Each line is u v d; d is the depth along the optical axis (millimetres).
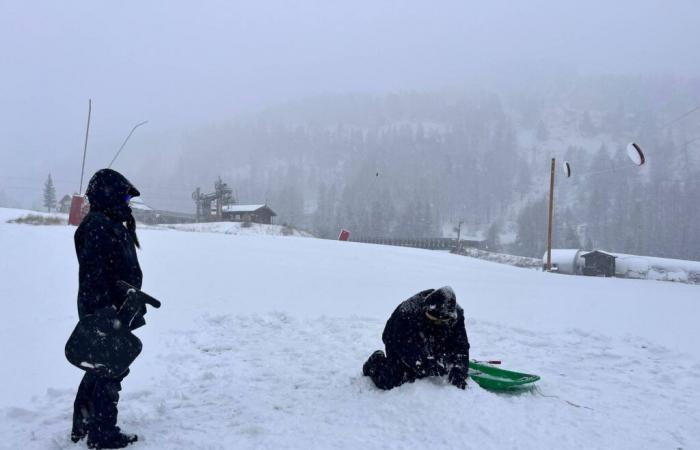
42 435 4039
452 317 4352
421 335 4590
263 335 7328
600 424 4305
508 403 4578
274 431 4082
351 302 9711
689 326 8828
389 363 4793
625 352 7008
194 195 71312
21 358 5777
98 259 3689
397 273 14539
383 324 8008
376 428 4062
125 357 3615
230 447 3799
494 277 15586
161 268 12102
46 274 10219
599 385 5520
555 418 4355
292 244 20547
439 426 3979
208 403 4793
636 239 107938
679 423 4441
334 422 4211
